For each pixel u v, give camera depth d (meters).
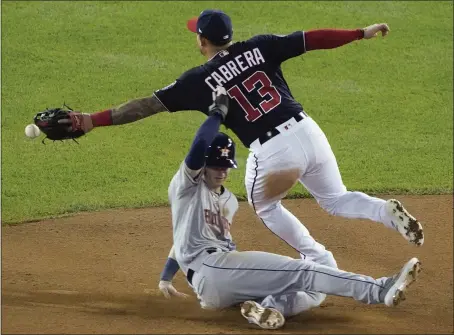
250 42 23.94
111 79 47.97
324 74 50.09
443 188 37.31
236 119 23.66
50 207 34.66
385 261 30.27
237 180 37.91
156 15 55.53
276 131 23.52
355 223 33.59
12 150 40.12
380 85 49.06
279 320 21.45
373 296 21.56
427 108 46.59
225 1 57.62
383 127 44.28
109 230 32.41
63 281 26.94
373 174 38.75
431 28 55.66
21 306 23.80
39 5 56.00
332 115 45.34
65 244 30.92
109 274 27.94
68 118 23.52
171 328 21.55
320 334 21.47
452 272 29.06
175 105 23.73
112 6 56.50
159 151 40.84
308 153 23.67
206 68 23.59
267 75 23.73
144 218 33.66
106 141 41.66
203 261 22.11
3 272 27.58
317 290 21.91
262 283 21.94
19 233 31.92
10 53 50.03
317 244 25.42
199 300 24.61
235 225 33.19
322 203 25.16
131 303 24.69
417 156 40.97
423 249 31.28
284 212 25.16
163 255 30.09
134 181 37.62
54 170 38.41
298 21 55.16
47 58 49.81
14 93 45.81
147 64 49.78
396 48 53.25
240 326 22.03
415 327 23.16
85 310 23.62
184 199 22.20
